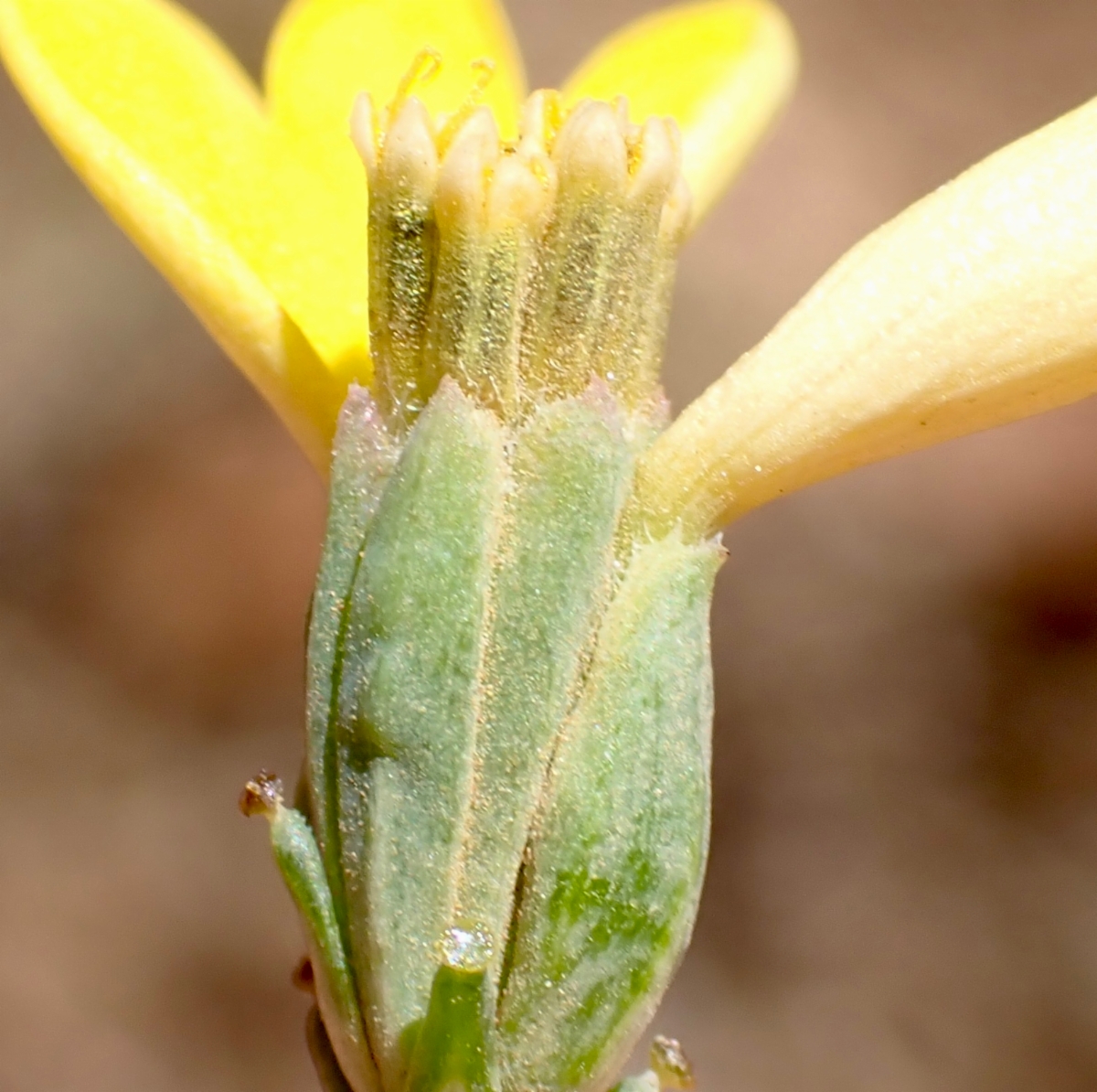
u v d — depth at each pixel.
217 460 0.14
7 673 0.13
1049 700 0.13
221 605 0.14
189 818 0.13
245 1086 0.12
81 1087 0.12
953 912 0.13
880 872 0.13
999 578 0.14
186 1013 0.12
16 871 0.13
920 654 0.14
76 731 0.13
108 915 0.13
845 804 0.13
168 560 0.14
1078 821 0.13
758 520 0.14
